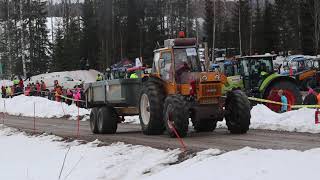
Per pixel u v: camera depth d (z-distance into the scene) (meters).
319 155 6.72
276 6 61.38
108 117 15.91
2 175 10.63
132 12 53.59
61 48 62.81
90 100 17.44
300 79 32.19
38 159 11.95
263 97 21.02
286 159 6.66
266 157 6.94
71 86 45.53
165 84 13.79
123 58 50.31
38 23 64.31
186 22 66.69
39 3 66.12
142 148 10.95
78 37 61.50
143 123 14.24
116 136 14.58
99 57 56.22
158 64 14.11
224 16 69.25
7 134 18.00
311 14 55.03
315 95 19.64
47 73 58.47
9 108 31.88
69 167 10.41
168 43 13.76
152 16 59.31
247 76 22.97
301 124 15.02
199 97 12.75
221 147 10.61
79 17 63.72
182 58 13.58
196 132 14.35
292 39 59.72
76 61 61.22
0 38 65.25
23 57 57.59
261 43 60.62
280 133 13.52
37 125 21.33
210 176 6.61
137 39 54.88
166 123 12.75
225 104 13.41
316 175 5.81
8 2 62.25
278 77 20.95
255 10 69.75
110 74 30.30
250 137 12.51
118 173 9.18
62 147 13.16
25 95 35.44
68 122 22.98
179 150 9.95
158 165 8.98
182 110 12.34
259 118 17.06
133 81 15.39
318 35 52.38
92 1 57.59
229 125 13.44
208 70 13.69
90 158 10.83
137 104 15.35
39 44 63.75
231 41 62.69
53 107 29.81
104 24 52.50
